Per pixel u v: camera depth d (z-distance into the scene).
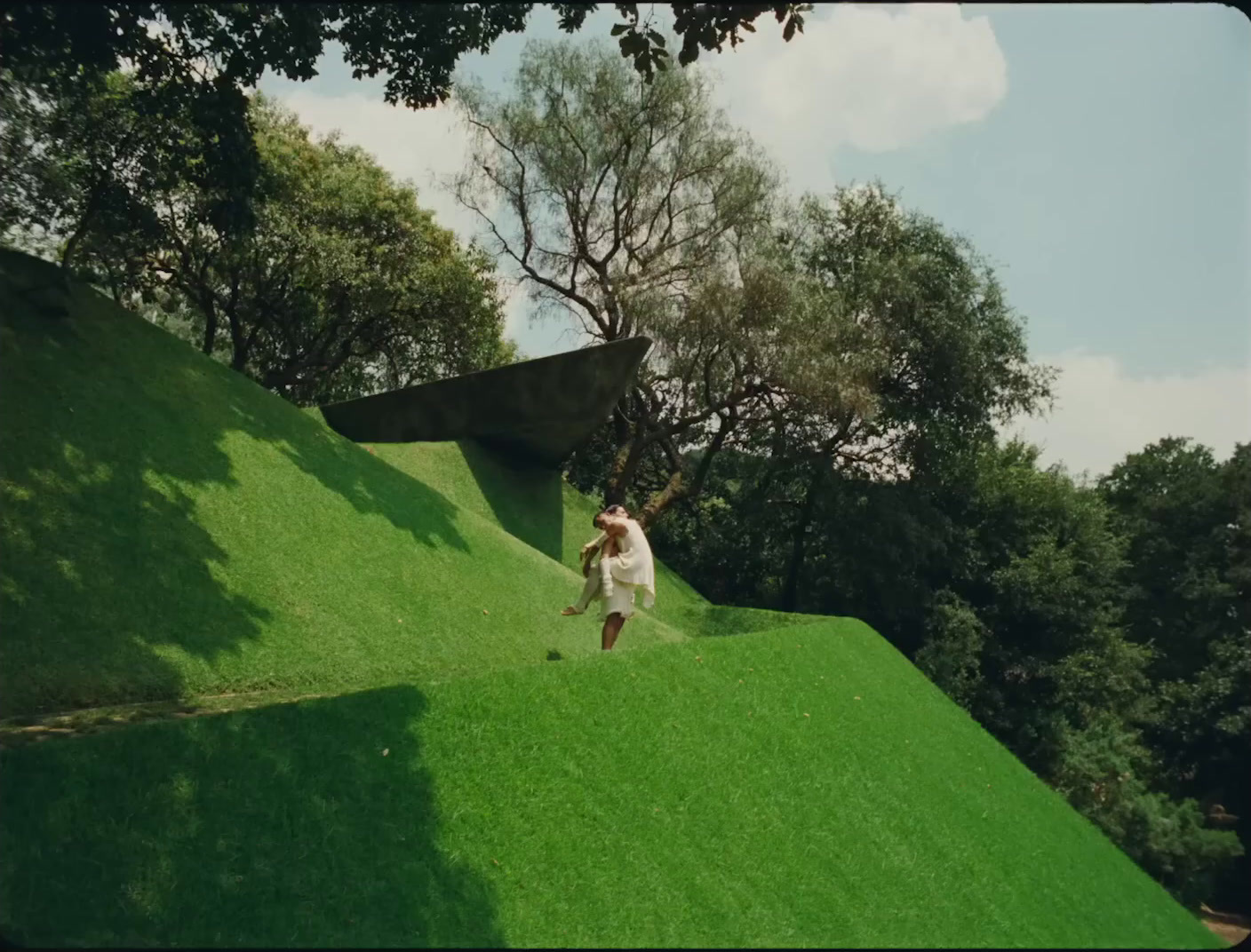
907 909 7.05
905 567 27.25
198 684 8.62
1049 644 27.16
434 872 5.43
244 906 4.74
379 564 12.67
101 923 4.38
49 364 11.13
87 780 4.85
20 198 15.08
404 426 20.05
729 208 25.92
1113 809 20.36
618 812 6.71
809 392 23.61
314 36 10.34
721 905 6.21
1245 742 27.61
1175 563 34.34
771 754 8.61
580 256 26.98
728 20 8.18
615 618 10.62
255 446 13.02
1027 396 28.61
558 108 25.69
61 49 10.91
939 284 27.20
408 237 30.11
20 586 8.27
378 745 6.05
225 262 26.45
